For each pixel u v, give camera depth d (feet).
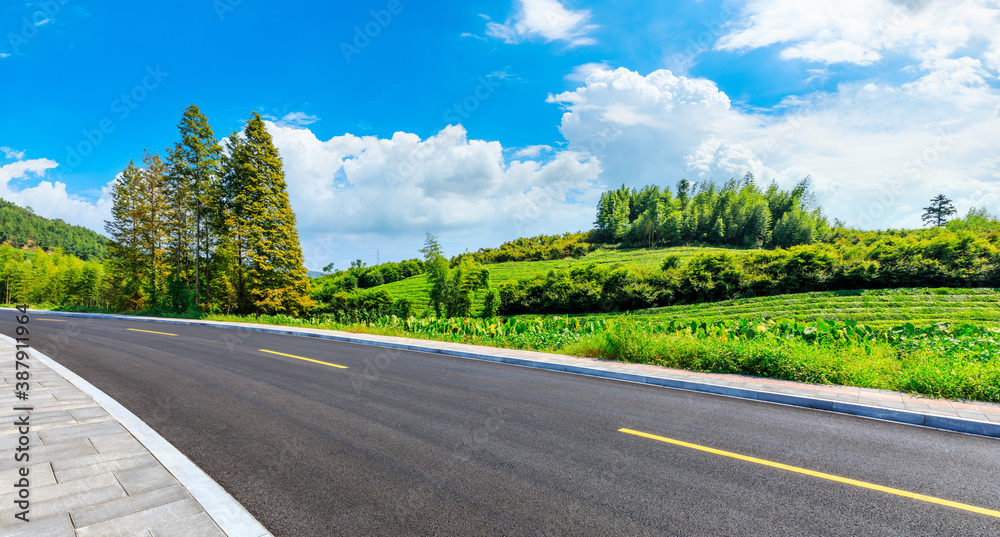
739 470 13.87
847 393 22.66
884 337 34.01
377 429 17.83
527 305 171.01
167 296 111.75
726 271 155.12
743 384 24.91
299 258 119.75
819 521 10.79
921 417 18.78
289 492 12.26
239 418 19.24
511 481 13.01
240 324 70.95
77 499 11.14
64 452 14.39
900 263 137.39
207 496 11.56
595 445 16.06
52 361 33.01
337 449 15.58
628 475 13.46
